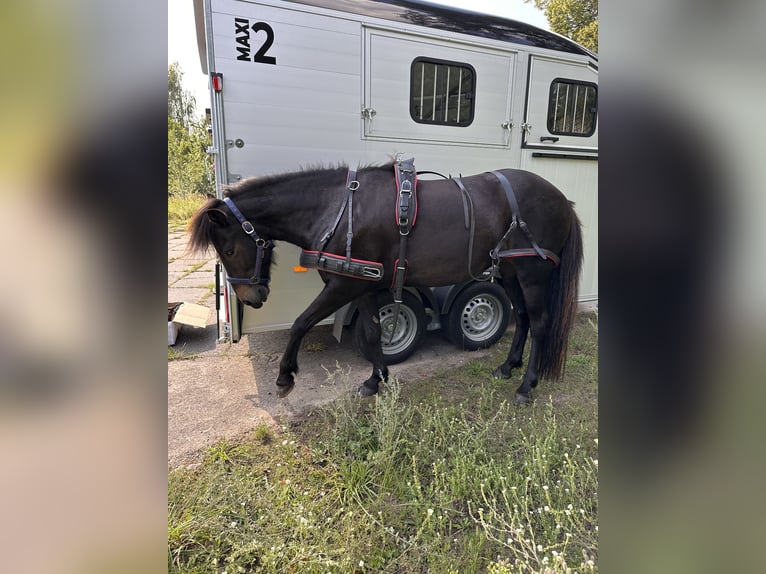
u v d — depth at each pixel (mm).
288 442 2439
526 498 1849
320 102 2936
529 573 1642
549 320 2930
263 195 2531
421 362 3600
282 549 1710
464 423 2531
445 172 3436
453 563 1678
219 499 1985
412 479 2164
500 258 2742
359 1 2928
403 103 3176
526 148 3695
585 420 2695
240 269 2584
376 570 1700
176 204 9398
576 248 2865
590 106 3885
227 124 2756
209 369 3520
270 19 2730
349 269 2512
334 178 2629
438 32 3164
